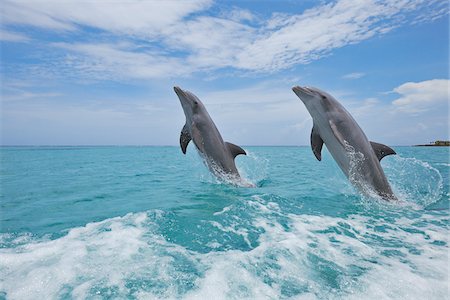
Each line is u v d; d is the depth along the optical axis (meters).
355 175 7.79
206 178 11.58
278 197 8.04
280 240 4.89
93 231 5.20
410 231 5.56
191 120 9.44
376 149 7.95
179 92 9.59
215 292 3.37
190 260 4.11
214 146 9.37
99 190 9.30
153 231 5.20
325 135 8.06
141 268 3.87
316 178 12.20
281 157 28.72
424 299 3.30
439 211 7.08
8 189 9.56
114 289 3.40
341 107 7.88
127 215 6.15
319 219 6.16
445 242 5.00
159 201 7.62
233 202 7.45
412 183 10.91
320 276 3.76
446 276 3.79
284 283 3.58
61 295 3.28
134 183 10.68
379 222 6.11
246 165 15.59
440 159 25.70
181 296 3.29
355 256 4.36
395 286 3.55
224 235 5.08
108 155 32.41
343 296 3.34
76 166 17.75
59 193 8.80
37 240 4.80
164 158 26.72
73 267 3.87
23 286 3.45
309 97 8.01
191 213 6.36
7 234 5.08
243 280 3.62
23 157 27.12
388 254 4.46
